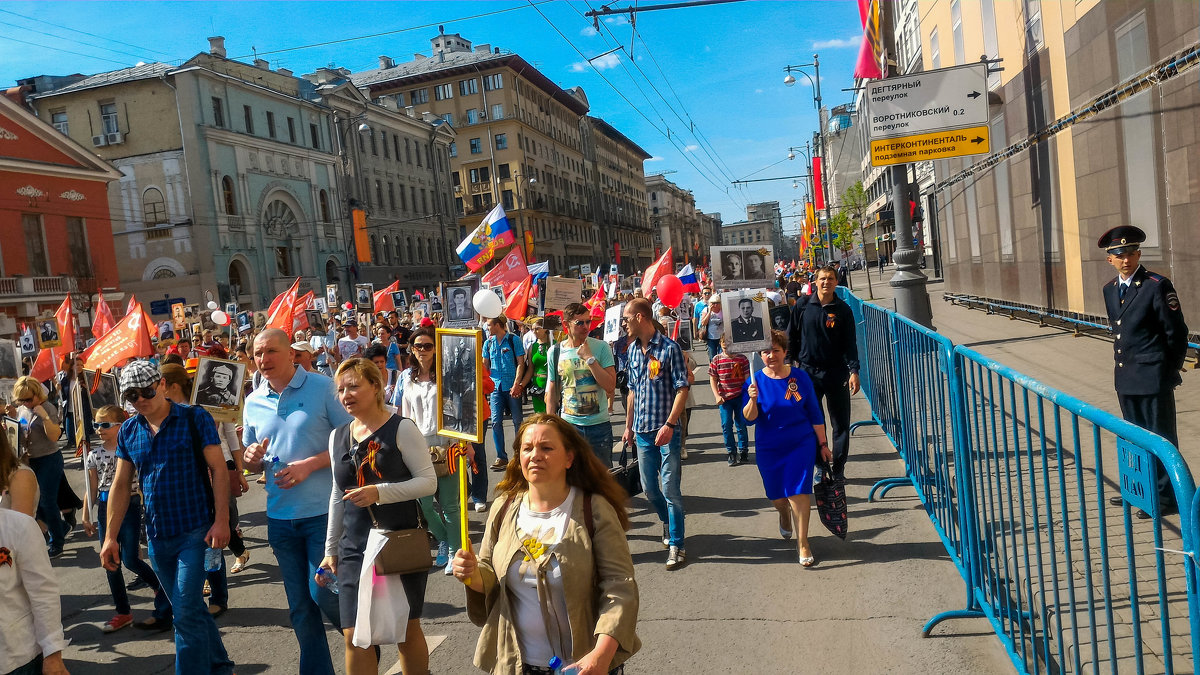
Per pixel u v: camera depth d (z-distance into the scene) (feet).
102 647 18.08
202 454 14.40
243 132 152.35
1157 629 12.28
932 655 13.50
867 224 230.27
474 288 41.50
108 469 20.03
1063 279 46.39
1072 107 42.09
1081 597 13.55
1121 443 8.32
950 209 78.95
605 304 51.13
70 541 28.22
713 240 628.28
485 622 10.39
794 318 24.22
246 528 27.02
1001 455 12.74
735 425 29.55
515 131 259.80
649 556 19.94
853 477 24.53
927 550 18.13
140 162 145.38
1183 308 32.22
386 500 12.30
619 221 360.69
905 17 84.69
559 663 9.46
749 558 19.02
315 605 14.07
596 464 9.96
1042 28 45.68
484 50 279.08
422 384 21.30
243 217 150.71
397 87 269.23
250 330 77.71
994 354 41.16
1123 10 35.06
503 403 31.24
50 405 27.25
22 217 114.83
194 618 13.75
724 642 14.84
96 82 148.87
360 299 98.53
